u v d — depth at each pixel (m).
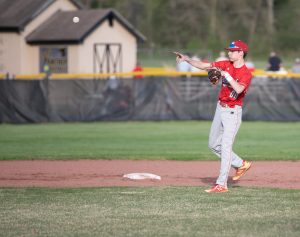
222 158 22.55
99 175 27.19
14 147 37.28
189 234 16.91
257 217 18.80
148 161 31.36
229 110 22.27
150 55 124.38
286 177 26.55
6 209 20.09
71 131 46.50
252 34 140.38
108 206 20.42
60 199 21.62
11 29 67.88
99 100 53.16
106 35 70.31
